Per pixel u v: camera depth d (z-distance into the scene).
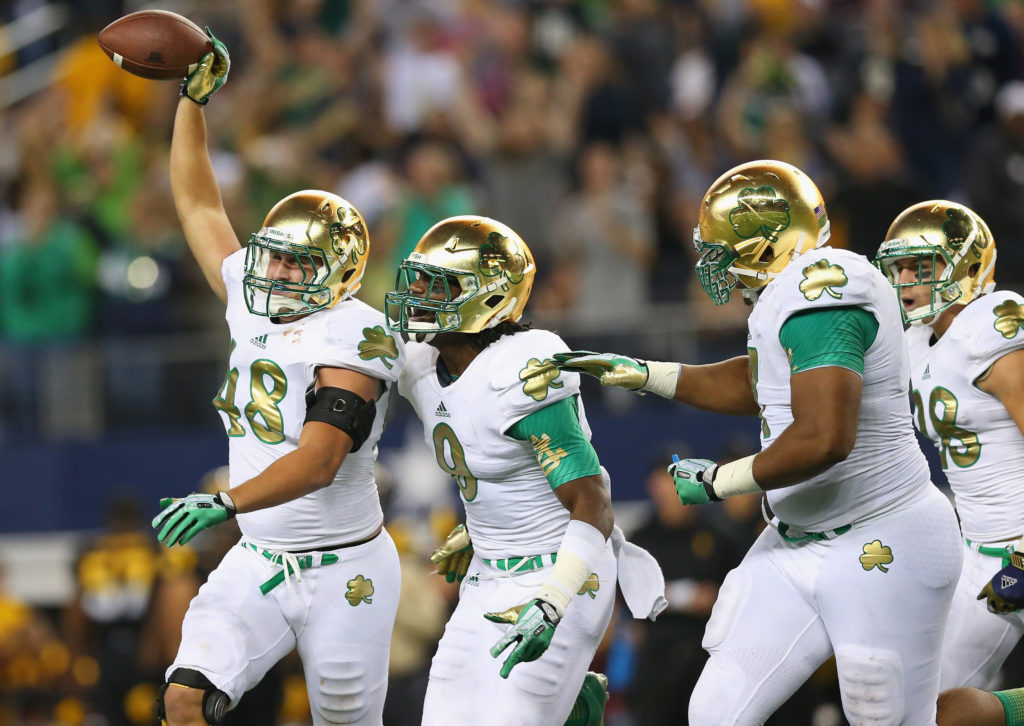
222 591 15.05
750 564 14.97
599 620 14.99
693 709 14.72
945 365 16.27
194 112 16.47
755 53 39.19
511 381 14.62
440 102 38.09
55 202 34.84
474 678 14.95
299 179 35.62
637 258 34.69
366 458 15.32
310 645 15.26
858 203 31.09
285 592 15.08
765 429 14.48
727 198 14.40
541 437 14.55
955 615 16.61
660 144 37.97
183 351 31.77
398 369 15.03
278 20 41.41
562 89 39.16
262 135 38.38
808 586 14.47
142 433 31.52
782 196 14.30
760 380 14.39
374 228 34.38
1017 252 32.09
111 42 16.22
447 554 16.08
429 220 33.88
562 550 14.13
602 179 35.09
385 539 15.72
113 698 27.23
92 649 28.23
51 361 31.55
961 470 16.48
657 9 41.09
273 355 14.98
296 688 26.92
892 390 14.19
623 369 15.23
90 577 28.39
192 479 31.20
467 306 14.74
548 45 41.19
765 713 14.62
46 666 27.97
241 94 39.03
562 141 38.44
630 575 15.59
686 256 36.19
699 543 24.69
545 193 38.03
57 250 33.19
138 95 40.28
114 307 33.22
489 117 38.91
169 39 16.19
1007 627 16.55
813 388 13.54
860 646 14.26
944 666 16.61
